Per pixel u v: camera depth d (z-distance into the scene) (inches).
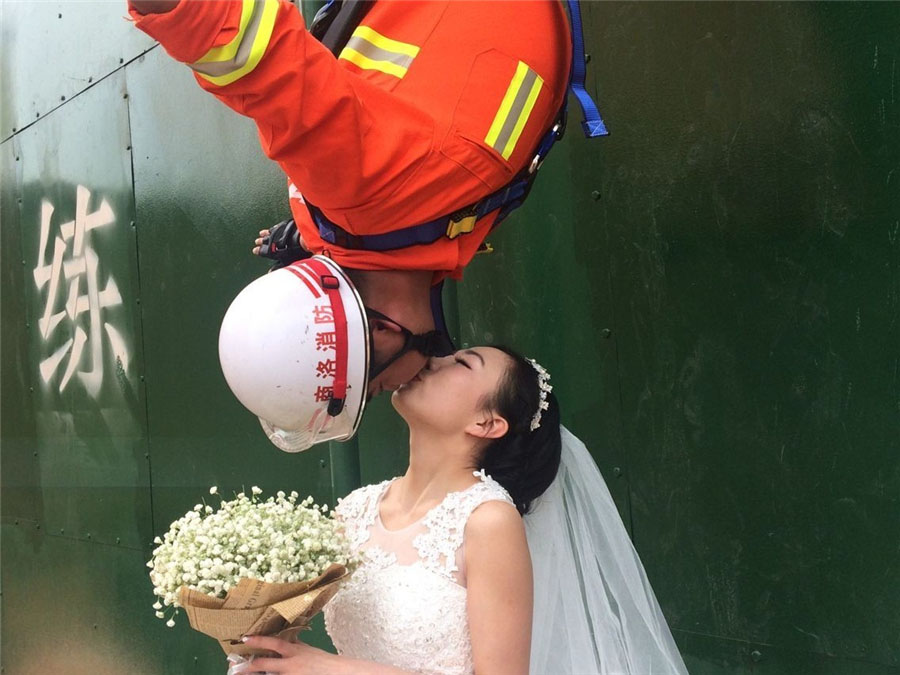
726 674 89.5
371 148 59.4
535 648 77.7
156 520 149.1
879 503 78.7
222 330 63.7
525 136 66.1
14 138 181.3
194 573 60.5
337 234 64.9
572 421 101.9
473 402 73.0
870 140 78.1
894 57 76.5
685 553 92.2
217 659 138.6
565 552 78.7
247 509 66.2
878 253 78.0
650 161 93.4
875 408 78.7
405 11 65.7
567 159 100.7
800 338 83.1
